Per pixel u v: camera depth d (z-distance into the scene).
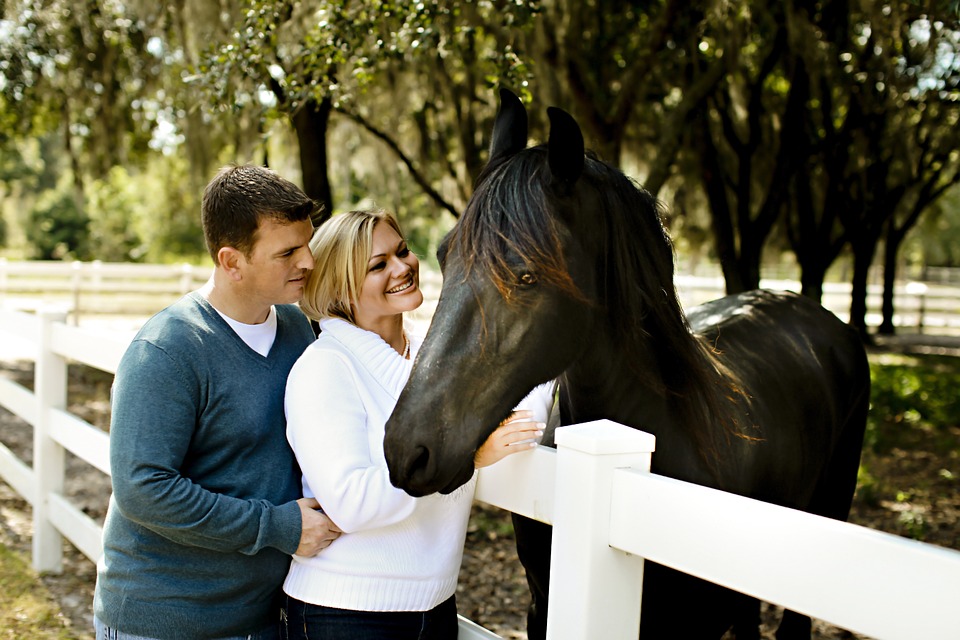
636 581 1.45
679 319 1.80
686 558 1.27
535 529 1.97
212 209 1.61
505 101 1.76
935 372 10.24
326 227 1.75
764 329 2.67
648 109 7.93
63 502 3.50
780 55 6.87
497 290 1.46
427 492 1.44
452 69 7.08
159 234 24.42
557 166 1.52
